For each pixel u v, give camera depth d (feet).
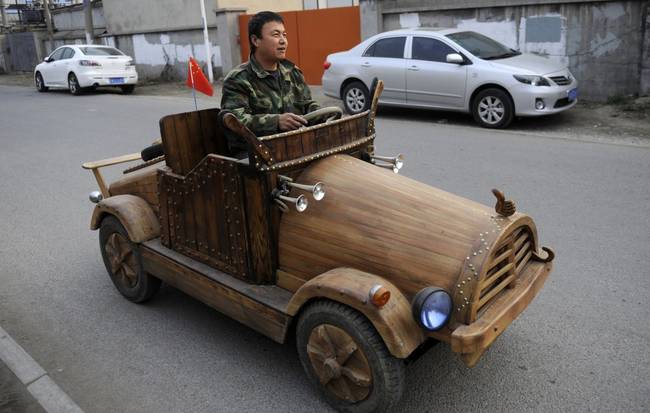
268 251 10.26
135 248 13.08
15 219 20.44
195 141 12.00
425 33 33.55
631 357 11.12
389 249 9.04
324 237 9.64
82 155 29.40
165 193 12.03
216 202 10.80
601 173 22.29
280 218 10.18
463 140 28.78
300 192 10.03
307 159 10.27
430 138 29.53
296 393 10.39
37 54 88.22
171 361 11.56
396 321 8.31
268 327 10.05
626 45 34.30
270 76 11.18
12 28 102.06
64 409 10.11
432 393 10.29
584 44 35.63
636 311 12.67
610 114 32.78
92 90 60.03
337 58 37.29
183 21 62.69
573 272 14.48
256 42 10.88
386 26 44.60
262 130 10.40
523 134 29.68
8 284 15.34
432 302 8.11
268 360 11.49
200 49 61.93
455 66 31.94
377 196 9.64
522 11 37.40
